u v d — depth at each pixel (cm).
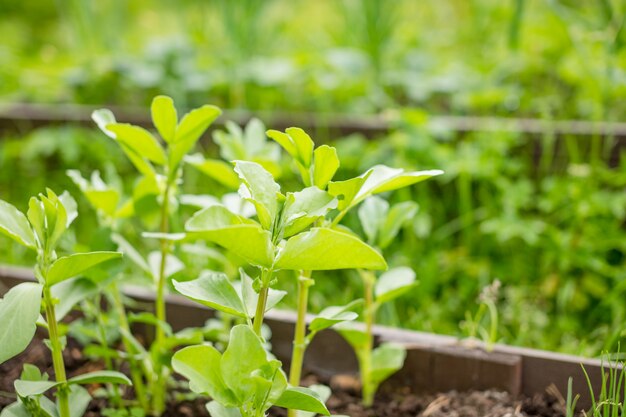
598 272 125
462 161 136
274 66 196
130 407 94
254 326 77
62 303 85
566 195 130
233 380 74
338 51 210
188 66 206
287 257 73
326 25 255
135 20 310
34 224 78
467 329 103
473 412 90
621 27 135
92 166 163
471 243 137
